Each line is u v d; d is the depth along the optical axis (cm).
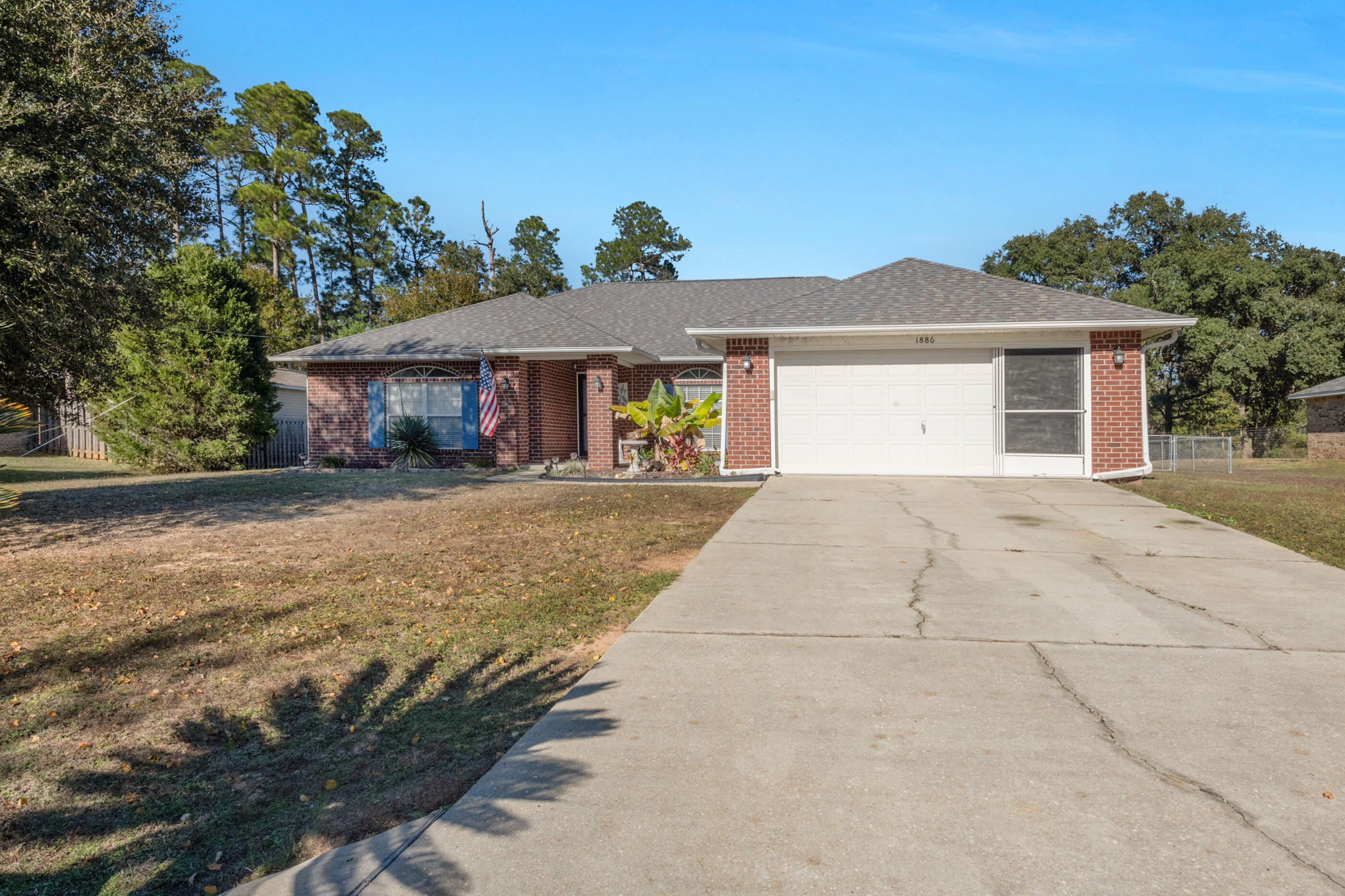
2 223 995
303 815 312
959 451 1461
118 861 281
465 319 2162
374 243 5416
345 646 515
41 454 2577
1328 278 4025
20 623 564
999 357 1438
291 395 2922
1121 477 1395
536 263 5697
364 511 1116
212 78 4153
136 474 1805
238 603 616
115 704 420
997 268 4781
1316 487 1522
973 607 584
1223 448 2498
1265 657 465
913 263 1712
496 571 730
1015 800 295
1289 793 299
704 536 905
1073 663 456
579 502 1199
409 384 2005
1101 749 340
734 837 271
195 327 1891
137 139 1112
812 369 1507
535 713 410
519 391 1916
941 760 330
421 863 261
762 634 518
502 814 291
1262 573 698
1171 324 1339
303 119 4919
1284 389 4056
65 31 1052
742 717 380
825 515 1041
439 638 532
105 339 1174
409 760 358
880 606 588
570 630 551
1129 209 4616
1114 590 636
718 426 2075
